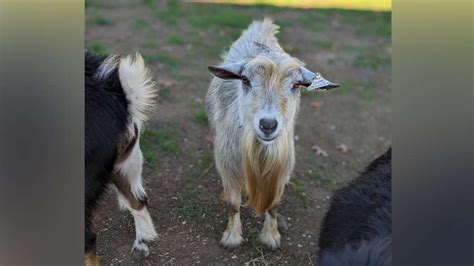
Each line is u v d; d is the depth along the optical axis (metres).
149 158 4.41
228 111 3.42
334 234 2.96
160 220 3.88
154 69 5.78
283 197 4.23
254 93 2.94
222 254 3.64
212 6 7.98
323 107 5.57
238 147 3.38
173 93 5.38
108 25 6.86
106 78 3.23
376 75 6.34
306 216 4.08
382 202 2.94
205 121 4.96
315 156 4.82
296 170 4.57
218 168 3.57
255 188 3.27
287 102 2.97
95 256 3.23
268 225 3.72
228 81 3.49
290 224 3.99
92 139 3.05
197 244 3.71
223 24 7.21
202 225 3.88
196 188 4.20
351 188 3.21
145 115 3.45
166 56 6.06
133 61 3.43
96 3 7.74
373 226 2.77
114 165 3.36
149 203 4.01
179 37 6.61
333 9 8.46
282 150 3.15
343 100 5.74
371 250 2.46
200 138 4.77
